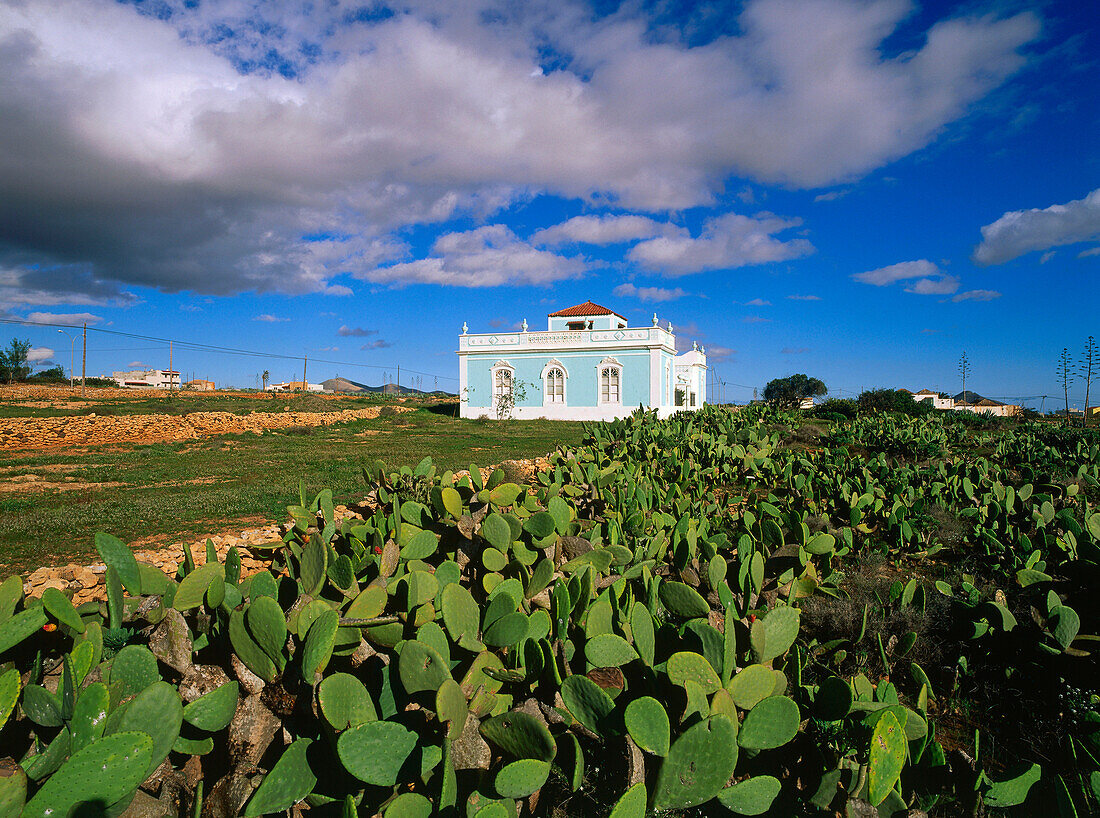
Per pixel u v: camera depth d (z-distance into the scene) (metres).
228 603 3.15
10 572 6.52
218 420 24.38
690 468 10.70
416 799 2.17
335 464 15.20
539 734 2.33
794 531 5.95
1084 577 5.20
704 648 2.94
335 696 2.42
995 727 3.89
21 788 1.87
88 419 21.94
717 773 2.23
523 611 3.48
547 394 32.94
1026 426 21.70
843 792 2.59
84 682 2.77
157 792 2.60
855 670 4.34
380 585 3.63
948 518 8.17
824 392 53.62
